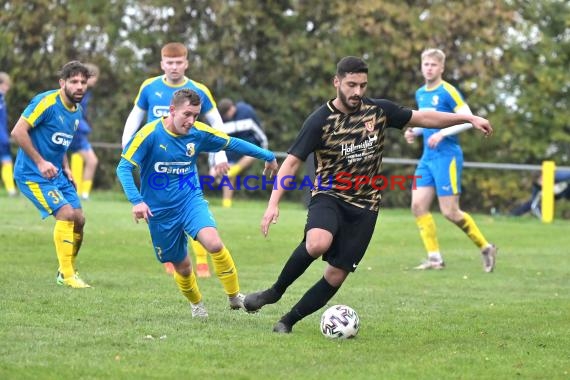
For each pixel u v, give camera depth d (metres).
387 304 23.56
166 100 26.39
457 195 30.42
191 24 61.34
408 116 18.67
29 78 63.22
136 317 20.47
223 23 59.91
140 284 25.52
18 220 37.72
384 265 31.61
